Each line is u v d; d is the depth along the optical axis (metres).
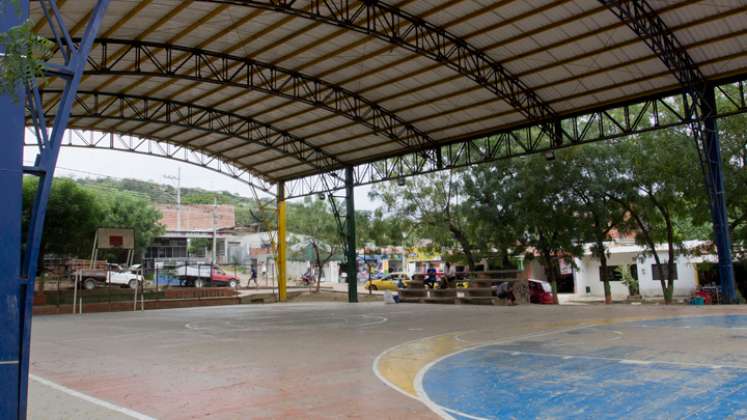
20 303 4.49
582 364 7.77
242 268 60.50
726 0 15.30
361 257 58.94
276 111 26.23
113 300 30.83
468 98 22.62
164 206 68.06
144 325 17.75
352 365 8.57
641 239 27.39
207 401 6.25
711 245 28.08
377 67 21.36
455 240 32.03
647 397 5.64
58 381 7.89
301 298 36.41
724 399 5.43
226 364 8.98
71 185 32.69
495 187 27.84
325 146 29.59
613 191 25.31
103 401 6.43
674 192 24.33
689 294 35.09
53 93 22.50
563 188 25.89
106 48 19.02
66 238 32.03
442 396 6.15
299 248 48.91
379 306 25.41
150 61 20.91
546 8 16.72
